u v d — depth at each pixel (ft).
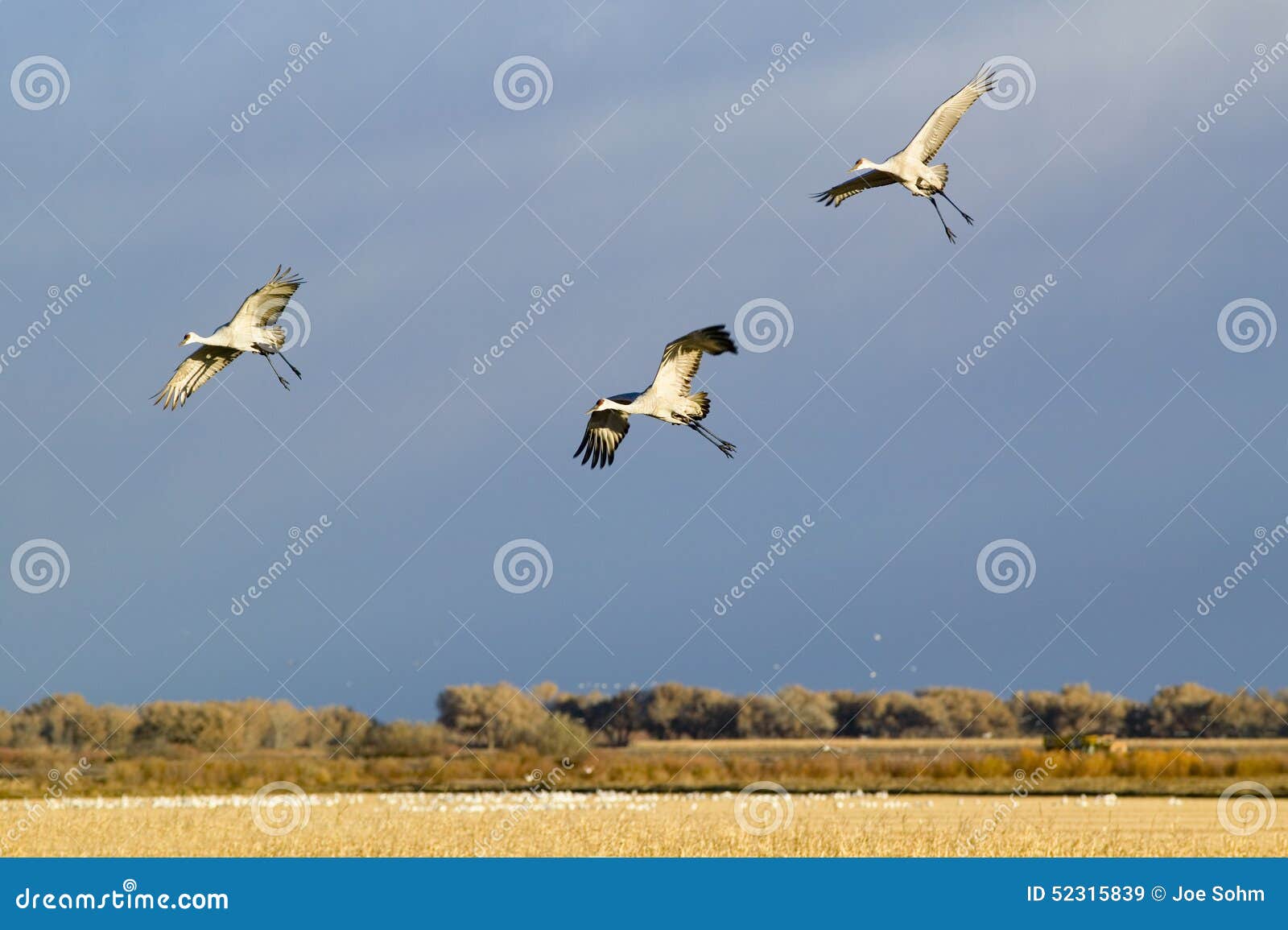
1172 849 90.89
